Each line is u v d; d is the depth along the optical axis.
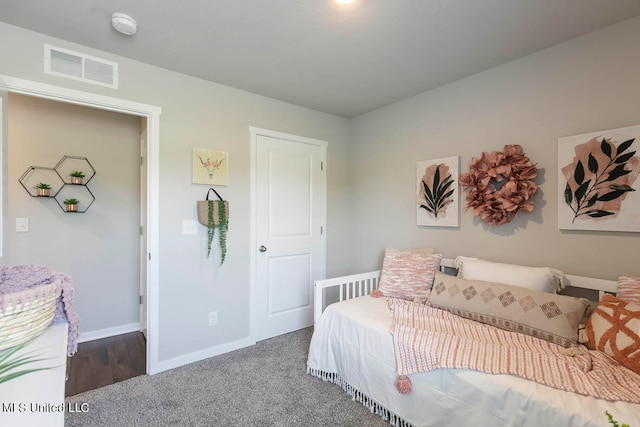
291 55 2.09
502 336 1.64
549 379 1.25
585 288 1.81
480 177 2.27
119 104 2.08
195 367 2.32
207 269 2.48
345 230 3.50
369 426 1.70
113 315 2.96
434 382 1.52
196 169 2.41
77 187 2.76
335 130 3.40
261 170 2.83
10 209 2.46
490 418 1.31
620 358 1.31
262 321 2.86
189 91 2.39
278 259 2.97
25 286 1.06
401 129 2.93
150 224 2.23
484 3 1.55
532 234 2.06
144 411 1.80
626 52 1.69
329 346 2.12
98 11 1.61
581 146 1.84
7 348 0.85
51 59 1.85
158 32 1.81
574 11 1.61
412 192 2.84
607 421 1.04
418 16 1.66
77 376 2.20
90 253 2.83
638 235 1.66
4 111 1.72
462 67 2.26
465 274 2.15
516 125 2.14
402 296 2.33
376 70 2.31
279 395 1.97
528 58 2.08
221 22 1.71
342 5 1.57
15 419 0.62
